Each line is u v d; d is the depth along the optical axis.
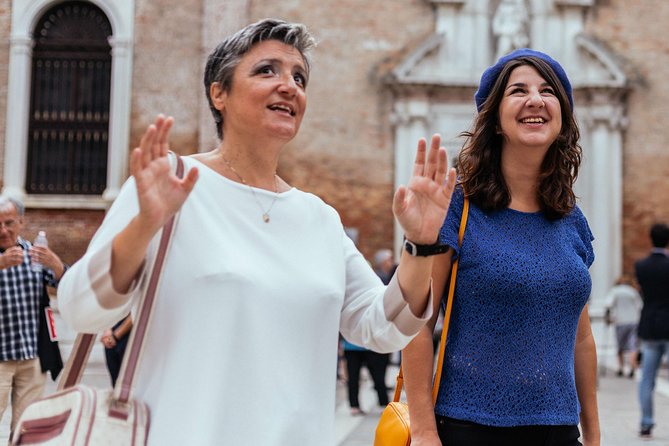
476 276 3.62
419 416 3.57
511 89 3.85
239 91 3.10
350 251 3.34
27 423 2.70
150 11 20.05
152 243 2.83
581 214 4.06
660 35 20.61
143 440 2.71
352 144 20.27
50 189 20.17
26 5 20.06
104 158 20.17
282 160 20.23
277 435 2.81
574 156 3.92
